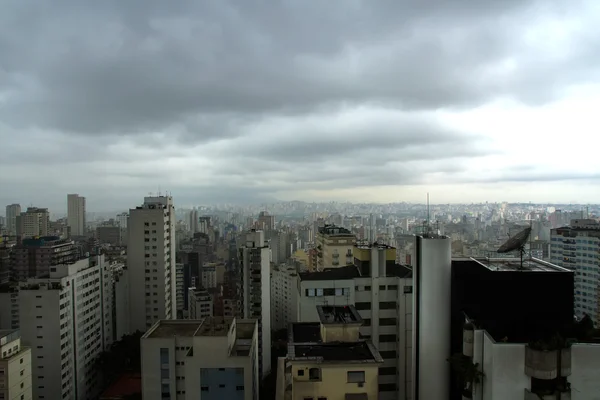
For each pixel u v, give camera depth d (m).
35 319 100.75
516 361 40.66
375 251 80.56
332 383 46.59
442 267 52.66
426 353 53.62
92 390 117.50
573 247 139.25
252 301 112.38
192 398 63.97
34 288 101.94
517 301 46.53
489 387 42.00
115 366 119.44
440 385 53.06
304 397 46.50
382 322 80.06
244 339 73.25
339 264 146.38
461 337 50.44
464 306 50.78
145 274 145.00
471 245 115.94
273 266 186.62
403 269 83.56
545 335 44.38
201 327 67.69
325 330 53.81
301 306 79.19
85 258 121.00
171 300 152.12
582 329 44.94
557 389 39.47
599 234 135.50
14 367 74.19
